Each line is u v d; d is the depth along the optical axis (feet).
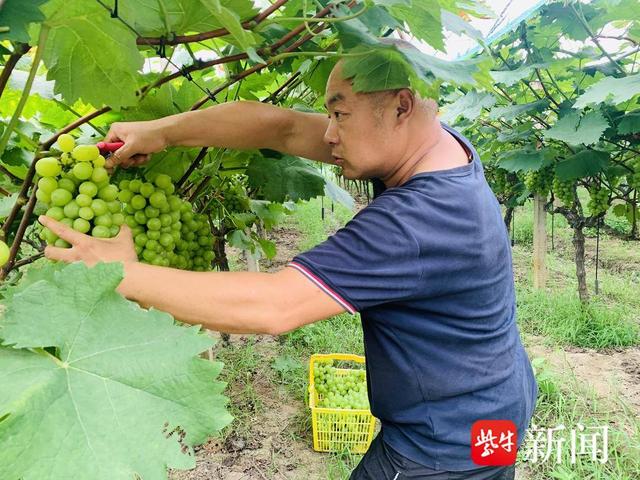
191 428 3.16
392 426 6.74
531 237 33.83
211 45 7.73
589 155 15.98
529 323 19.63
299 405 14.57
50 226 4.61
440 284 5.49
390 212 5.25
